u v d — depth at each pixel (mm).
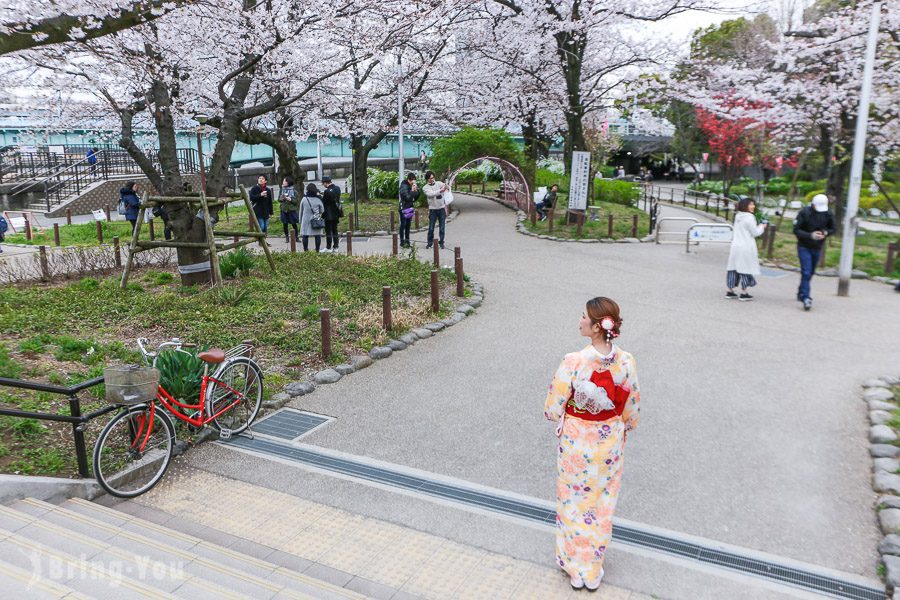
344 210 22844
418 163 39531
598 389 3578
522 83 23953
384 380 7324
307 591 3574
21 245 17375
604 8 18656
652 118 26438
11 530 3910
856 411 6328
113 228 20500
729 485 4953
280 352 7965
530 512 4637
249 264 11961
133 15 6312
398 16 13500
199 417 5609
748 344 8469
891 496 4621
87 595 3104
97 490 4824
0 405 5754
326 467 5336
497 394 6883
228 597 3246
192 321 9008
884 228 22250
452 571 3949
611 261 14156
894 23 14859
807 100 18328
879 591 3750
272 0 11992
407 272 12281
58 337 8055
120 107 12266
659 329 9133
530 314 10039
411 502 4777
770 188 34000
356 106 22188
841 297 11023
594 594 3721
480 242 16688
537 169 27219
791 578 3869
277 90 16953
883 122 18234
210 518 4574
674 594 3721
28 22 5961
